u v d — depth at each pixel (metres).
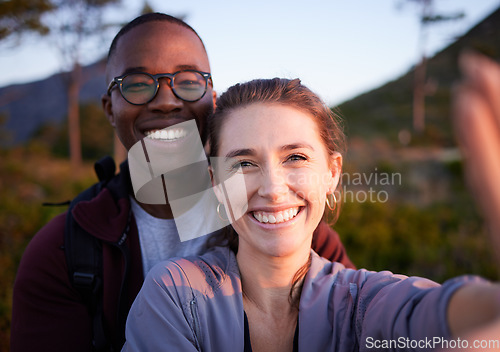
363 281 0.41
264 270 0.43
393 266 1.92
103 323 0.51
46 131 10.57
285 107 0.42
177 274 0.42
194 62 0.57
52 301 0.52
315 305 0.41
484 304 0.23
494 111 0.15
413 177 3.95
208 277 0.43
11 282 1.39
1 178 3.90
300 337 0.40
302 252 0.43
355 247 2.03
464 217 2.73
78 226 0.53
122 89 0.55
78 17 6.20
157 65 0.55
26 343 0.51
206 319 0.40
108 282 0.52
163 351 0.38
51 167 5.20
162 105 0.55
